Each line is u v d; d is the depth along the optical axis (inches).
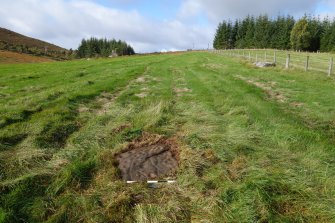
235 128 365.4
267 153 292.2
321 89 656.4
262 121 397.4
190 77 885.8
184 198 231.3
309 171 259.1
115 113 446.0
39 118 413.7
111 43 6122.1
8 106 481.1
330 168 265.4
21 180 246.7
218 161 286.0
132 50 6284.5
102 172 271.6
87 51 6072.8
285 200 217.9
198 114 428.8
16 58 3031.5
